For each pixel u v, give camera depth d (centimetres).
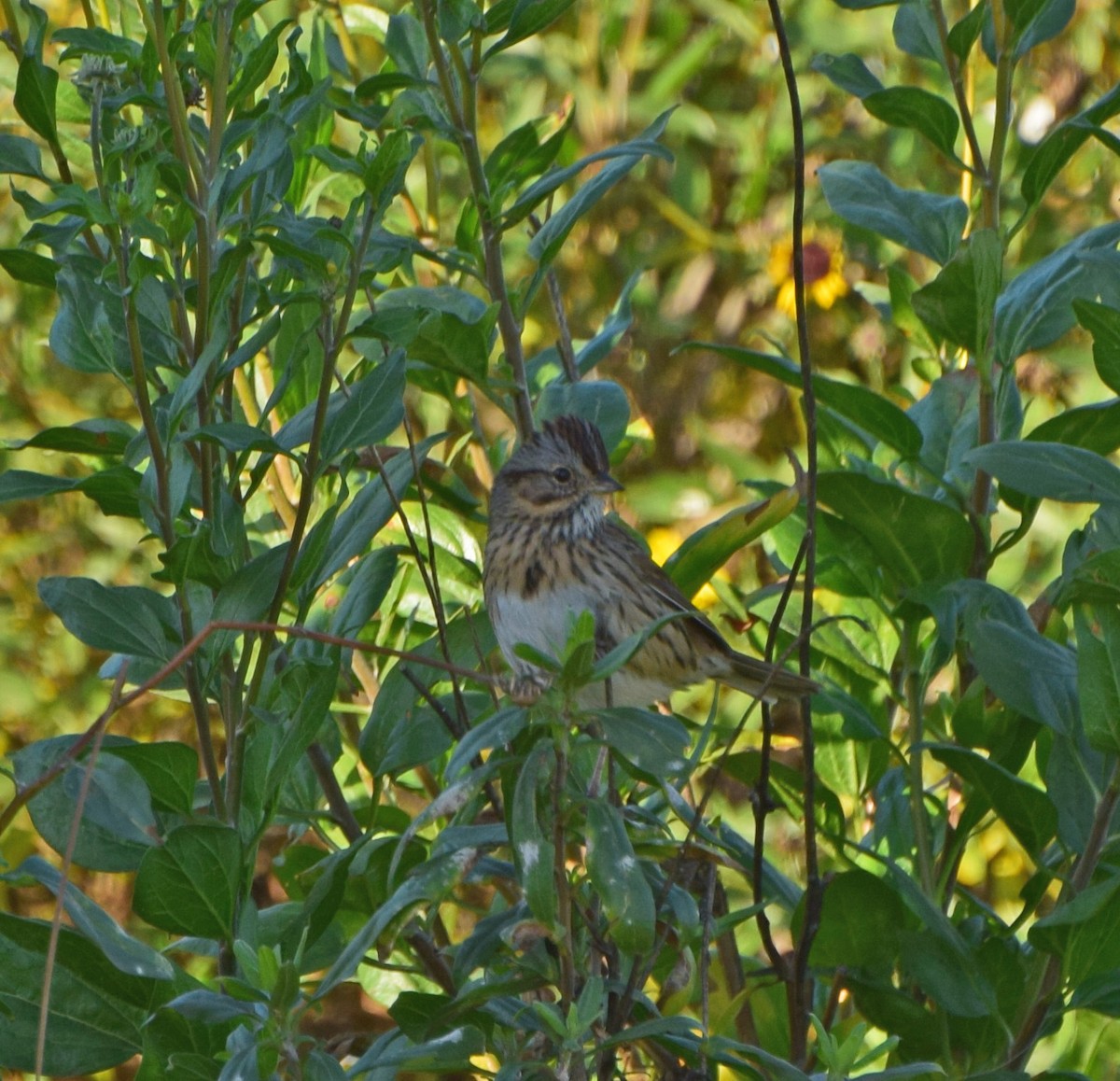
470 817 711
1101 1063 1054
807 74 1666
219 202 718
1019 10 817
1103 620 702
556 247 873
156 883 663
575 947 650
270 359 1041
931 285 807
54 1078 778
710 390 1717
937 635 859
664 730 579
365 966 923
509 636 981
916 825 846
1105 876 779
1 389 1494
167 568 694
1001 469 715
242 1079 592
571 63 1645
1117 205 1562
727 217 1747
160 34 705
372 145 944
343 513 791
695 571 812
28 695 1472
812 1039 886
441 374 995
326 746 871
